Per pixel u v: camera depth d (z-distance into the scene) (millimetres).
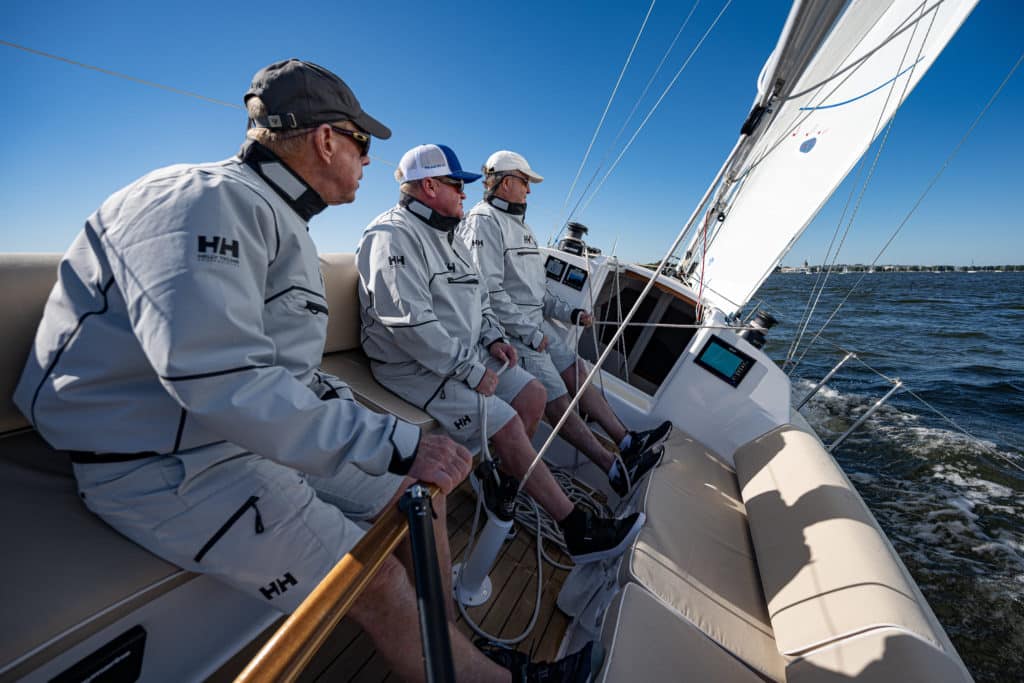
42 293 1022
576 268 2887
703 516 1723
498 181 2412
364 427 851
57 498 909
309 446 783
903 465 5035
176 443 808
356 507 1123
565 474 2324
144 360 756
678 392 2531
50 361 765
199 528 822
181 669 914
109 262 719
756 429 2385
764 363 2396
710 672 1084
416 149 1682
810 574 1259
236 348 738
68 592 743
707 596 1314
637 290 3418
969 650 2621
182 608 879
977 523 3924
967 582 3182
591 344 3570
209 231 729
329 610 555
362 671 1218
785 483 1758
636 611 1172
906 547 3602
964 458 5129
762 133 1283
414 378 1678
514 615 1533
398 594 931
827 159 4035
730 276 5414
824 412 6859
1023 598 3014
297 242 930
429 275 1688
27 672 673
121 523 818
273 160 917
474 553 1475
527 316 2303
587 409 2346
